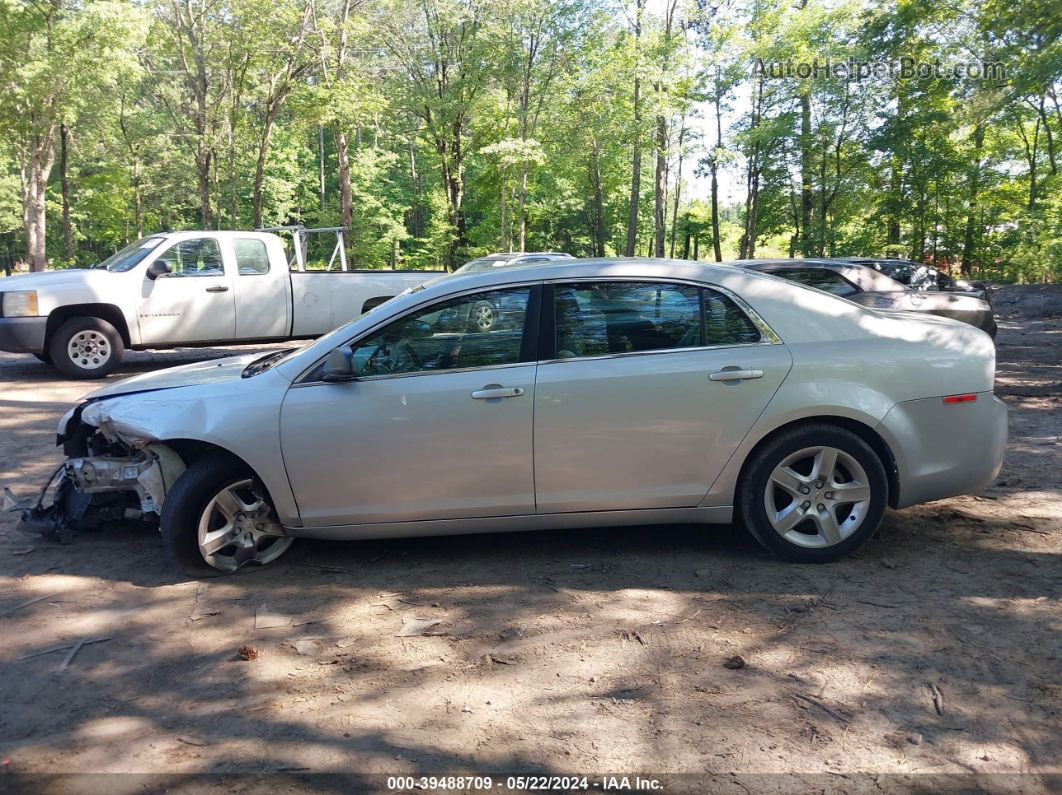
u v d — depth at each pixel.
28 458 6.74
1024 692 3.00
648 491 4.16
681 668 3.24
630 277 4.25
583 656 3.35
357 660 3.36
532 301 4.20
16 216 53.03
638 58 33.66
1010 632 3.48
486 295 4.21
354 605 3.89
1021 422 7.82
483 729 2.84
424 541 4.73
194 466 4.13
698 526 4.91
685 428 4.11
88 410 4.44
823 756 2.65
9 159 48.34
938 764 2.60
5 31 26.33
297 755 2.70
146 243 11.49
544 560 4.41
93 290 10.68
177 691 3.13
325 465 4.09
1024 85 15.93
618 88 35.06
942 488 4.29
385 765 2.63
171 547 4.11
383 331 4.19
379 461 4.09
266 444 4.05
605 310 4.21
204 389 4.23
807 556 4.24
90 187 43.09
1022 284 27.08
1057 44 14.67
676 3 37.28
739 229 66.19
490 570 4.29
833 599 3.85
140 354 13.62
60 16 27.75
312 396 4.09
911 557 4.36
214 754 2.71
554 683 3.14
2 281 10.62
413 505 4.14
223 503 4.16
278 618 3.76
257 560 4.35
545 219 54.09
